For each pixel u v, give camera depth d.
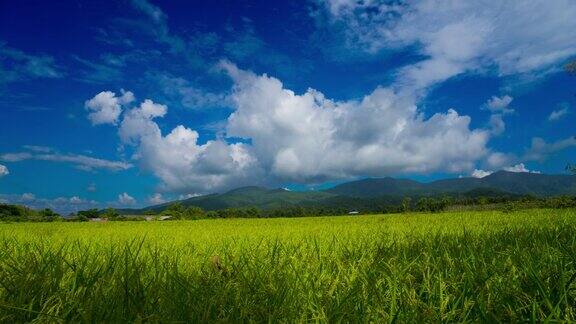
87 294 2.62
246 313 2.43
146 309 2.41
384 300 2.76
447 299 2.64
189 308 2.41
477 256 4.19
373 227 14.96
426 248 5.39
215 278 3.32
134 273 2.92
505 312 2.59
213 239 10.48
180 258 5.05
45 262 3.47
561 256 3.97
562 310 2.57
